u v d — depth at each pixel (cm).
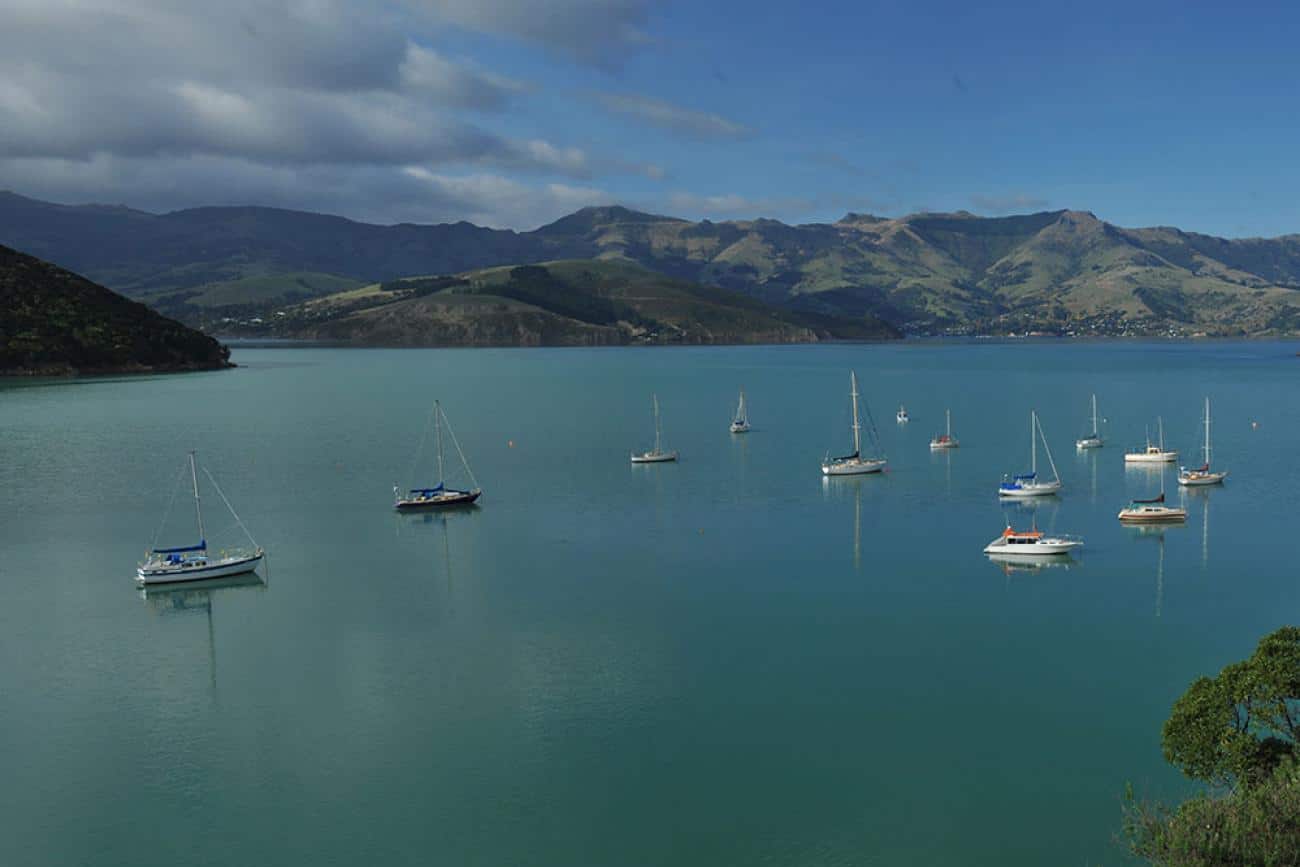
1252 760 3809
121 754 5391
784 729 5534
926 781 4938
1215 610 7494
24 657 6856
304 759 5300
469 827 4616
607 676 6353
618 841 4472
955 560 9038
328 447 17062
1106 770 5009
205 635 7275
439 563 9200
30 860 4422
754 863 4294
